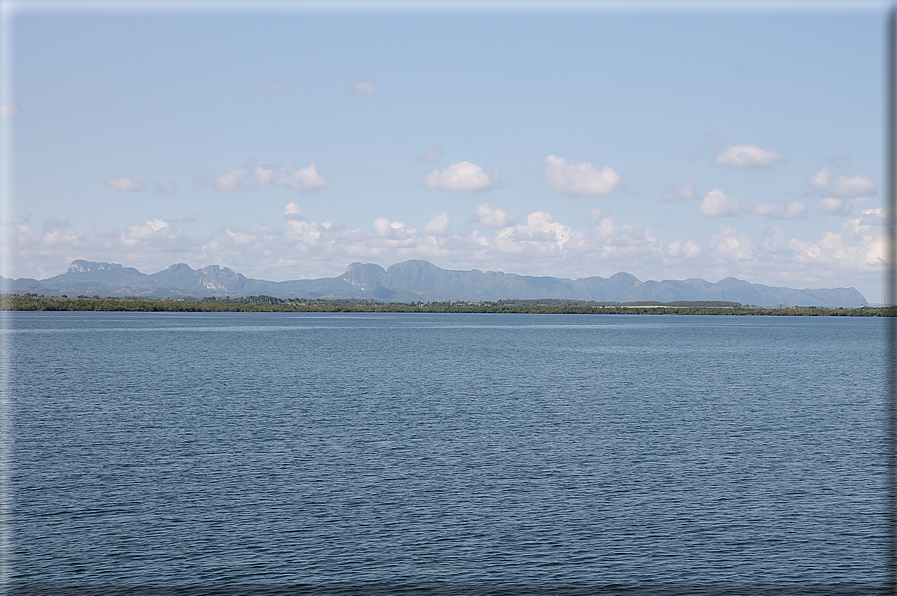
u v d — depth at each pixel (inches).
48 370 3799.2
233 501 1397.6
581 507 1376.7
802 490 1496.1
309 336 7711.6
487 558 1149.7
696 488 1504.7
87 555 1150.3
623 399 2800.2
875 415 2440.9
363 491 1465.3
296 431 2064.5
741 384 3378.4
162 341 6510.8
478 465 1678.2
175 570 1101.1
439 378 3526.1
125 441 1918.1
